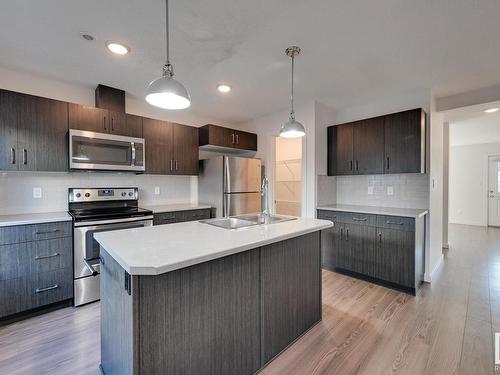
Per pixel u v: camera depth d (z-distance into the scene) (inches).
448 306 94.6
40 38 77.1
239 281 59.1
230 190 145.6
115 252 48.7
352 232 123.7
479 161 266.2
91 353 69.7
